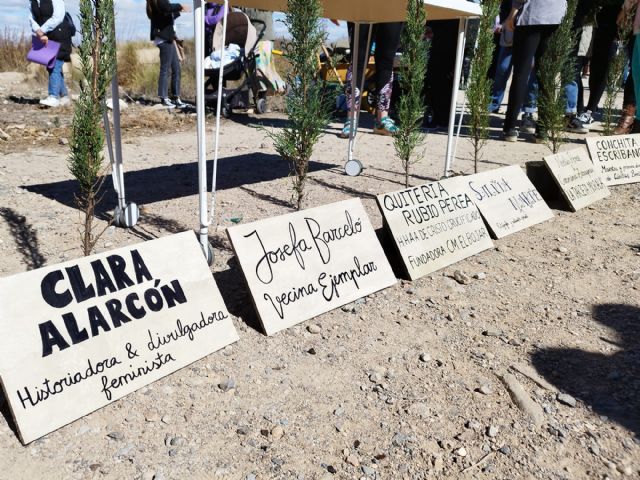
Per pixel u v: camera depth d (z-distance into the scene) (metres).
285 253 2.77
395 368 2.41
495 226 3.94
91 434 1.96
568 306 3.00
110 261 2.27
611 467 1.86
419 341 2.63
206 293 2.51
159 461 1.85
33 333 1.99
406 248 3.29
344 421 2.07
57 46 8.61
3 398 2.09
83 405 2.04
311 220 2.92
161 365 2.28
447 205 3.63
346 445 1.96
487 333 2.70
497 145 7.22
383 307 2.94
